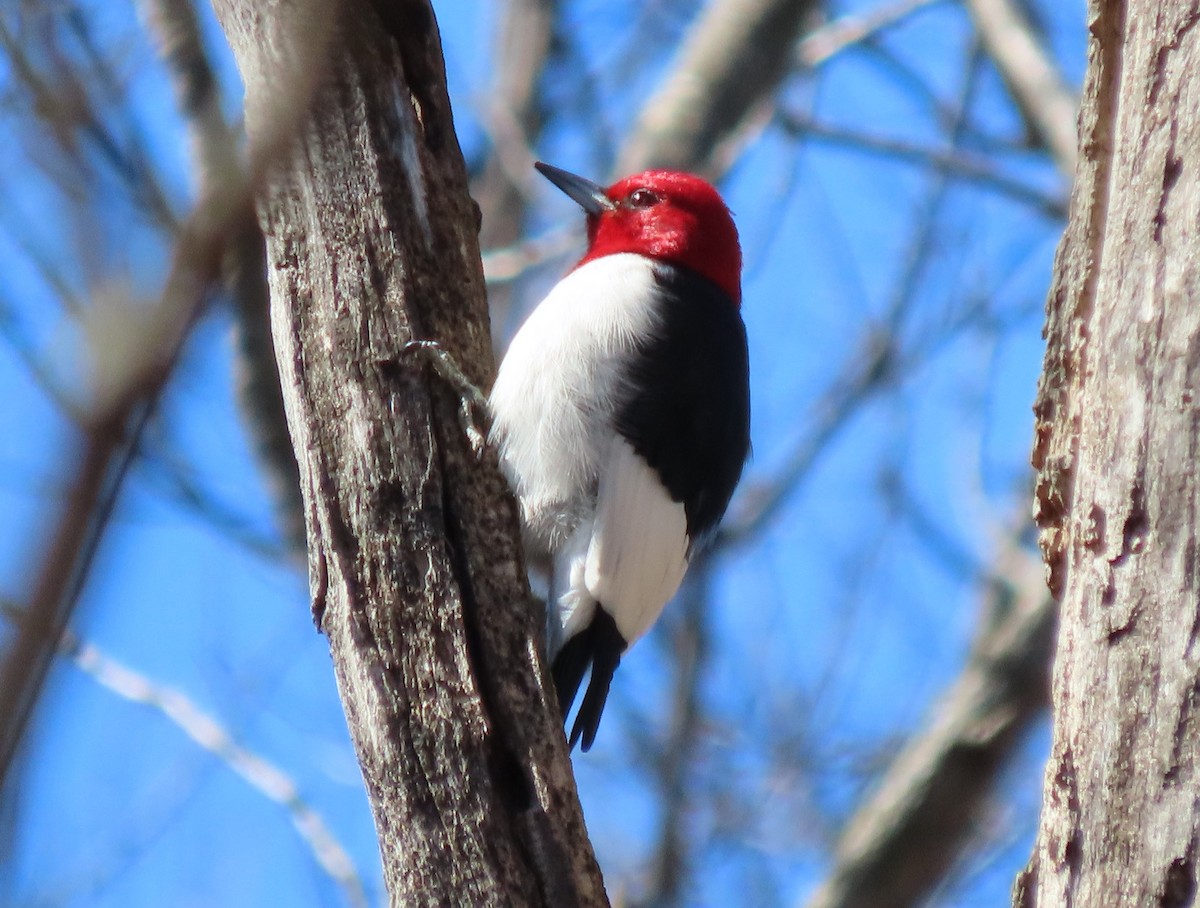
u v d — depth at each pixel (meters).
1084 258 7.38
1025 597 14.26
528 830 8.07
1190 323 6.46
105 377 2.56
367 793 8.24
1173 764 6.17
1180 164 6.64
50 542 2.49
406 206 8.78
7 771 2.46
